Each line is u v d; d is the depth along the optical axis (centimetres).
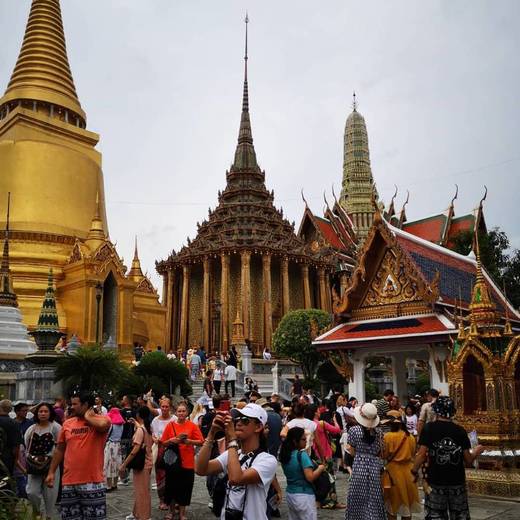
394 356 2402
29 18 5788
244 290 6406
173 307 7088
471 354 1513
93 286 4338
